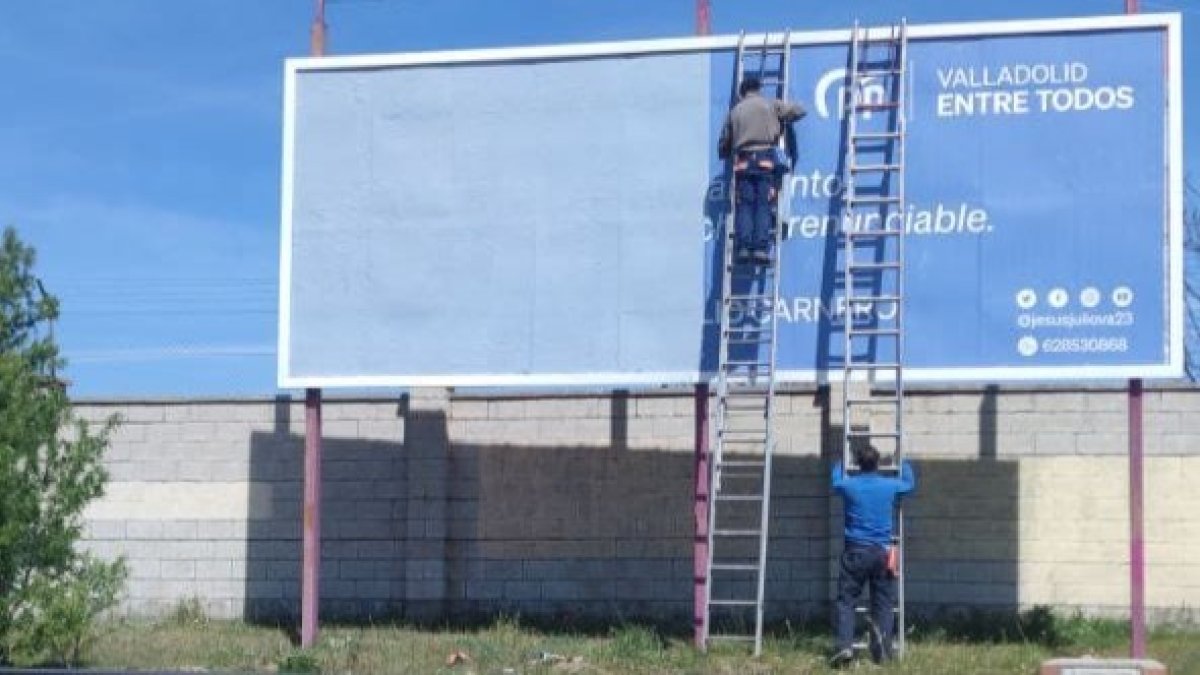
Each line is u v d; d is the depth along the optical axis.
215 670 15.31
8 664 14.62
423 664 16.12
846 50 16.75
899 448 15.86
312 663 16.00
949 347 16.28
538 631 18.84
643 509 19.66
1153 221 16.03
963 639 17.61
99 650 16.78
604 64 17.22
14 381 14.81
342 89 17.73
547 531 19.86
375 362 17.45
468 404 20.19
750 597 19.23
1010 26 16.41
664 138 17.05
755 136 16.44
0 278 15.12
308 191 17.73
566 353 17.06
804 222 16.67
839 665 15.45
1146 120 16.14
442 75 17.56
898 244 16.39
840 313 16.48
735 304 16.70
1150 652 16.75
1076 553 18.59
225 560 20.56
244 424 20.69
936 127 16.50
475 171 17.42
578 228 17.16
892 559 15.55
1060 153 16.27
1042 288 16.19
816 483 19.14
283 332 17.66
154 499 20.77
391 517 20.22
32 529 14.84
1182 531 18.38
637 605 19.56
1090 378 16.00
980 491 18.86
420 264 17.47
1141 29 16.17
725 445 19.44
